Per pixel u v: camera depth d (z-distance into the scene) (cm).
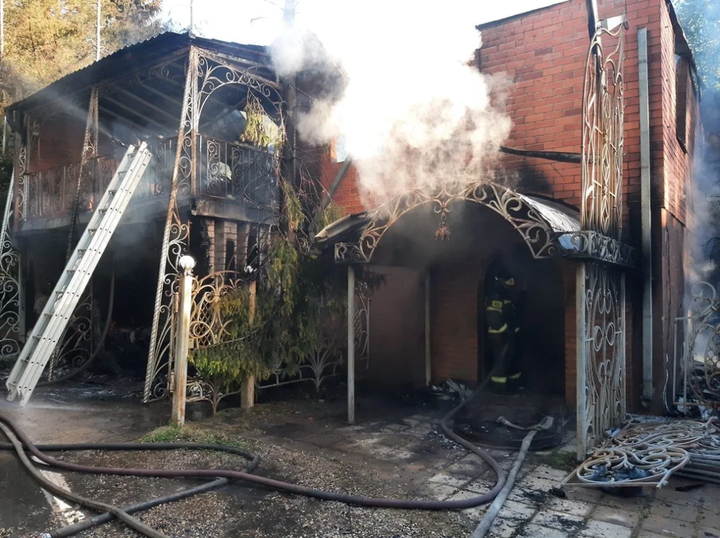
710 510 410
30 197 1088
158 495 431
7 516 392
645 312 659
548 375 797
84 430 626
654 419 625
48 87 981
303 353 764
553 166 728
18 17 1600
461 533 367
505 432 582
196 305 658
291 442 587
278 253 750
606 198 560
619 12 696
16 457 524
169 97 995
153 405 755
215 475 457
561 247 491
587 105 517
